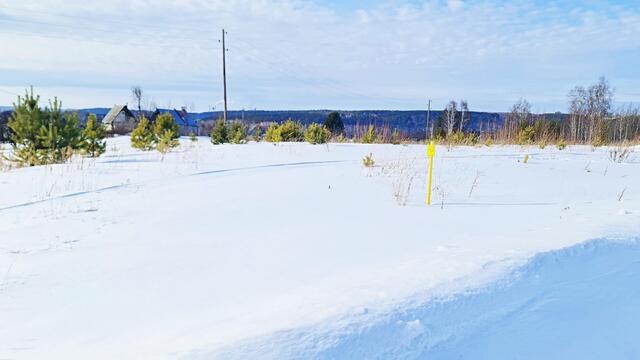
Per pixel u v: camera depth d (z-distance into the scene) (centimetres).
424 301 235
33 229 482
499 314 238
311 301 243
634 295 278
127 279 323
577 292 273
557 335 227
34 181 802
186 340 202
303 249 398
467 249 343
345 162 1171
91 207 600
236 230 477
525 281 274
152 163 1094
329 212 575
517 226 483
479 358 202
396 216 552
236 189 747
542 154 1450
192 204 622
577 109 5188
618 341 229
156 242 429
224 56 3098
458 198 689
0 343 223
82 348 211
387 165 1049
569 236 371
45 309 271
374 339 199
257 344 188
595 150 1677
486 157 1310
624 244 359
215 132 2000
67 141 1101
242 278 320
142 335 225
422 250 380
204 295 287
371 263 345
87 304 277
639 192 758
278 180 848
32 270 345
